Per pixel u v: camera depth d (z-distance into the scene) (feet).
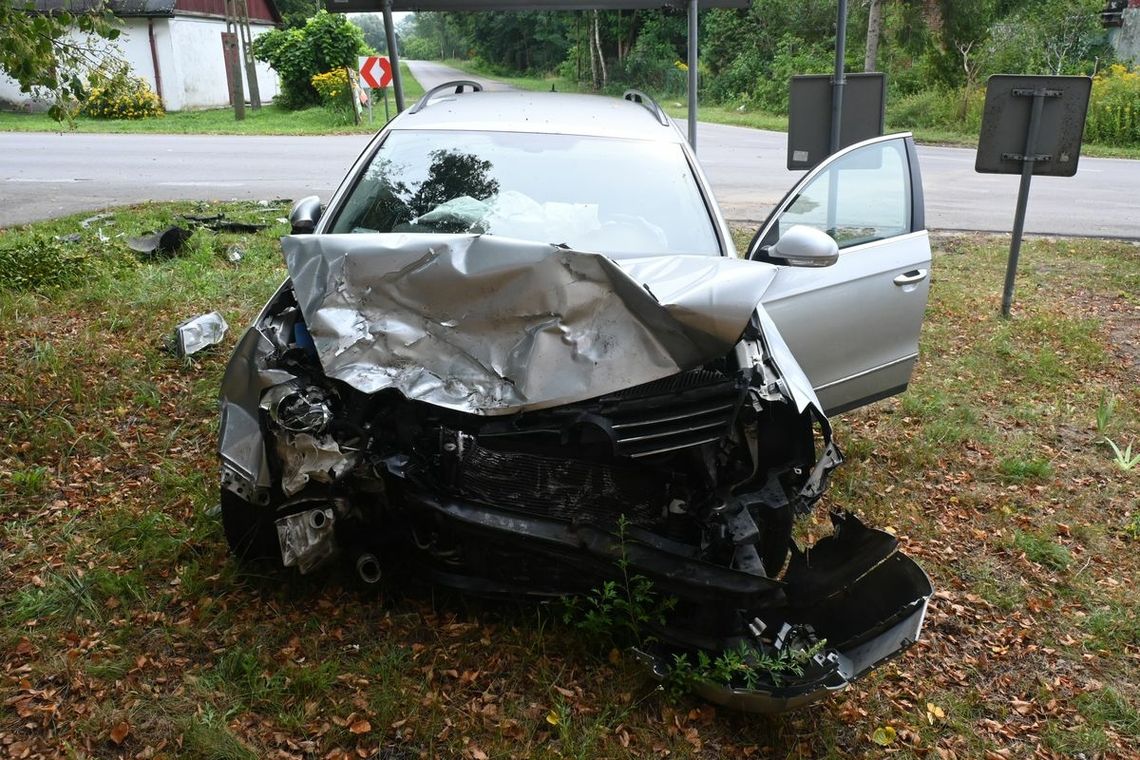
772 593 10.18
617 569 10.54
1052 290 31.73
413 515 10.92
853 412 20.21
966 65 102.73
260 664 10.59
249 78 99.66
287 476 10.42
